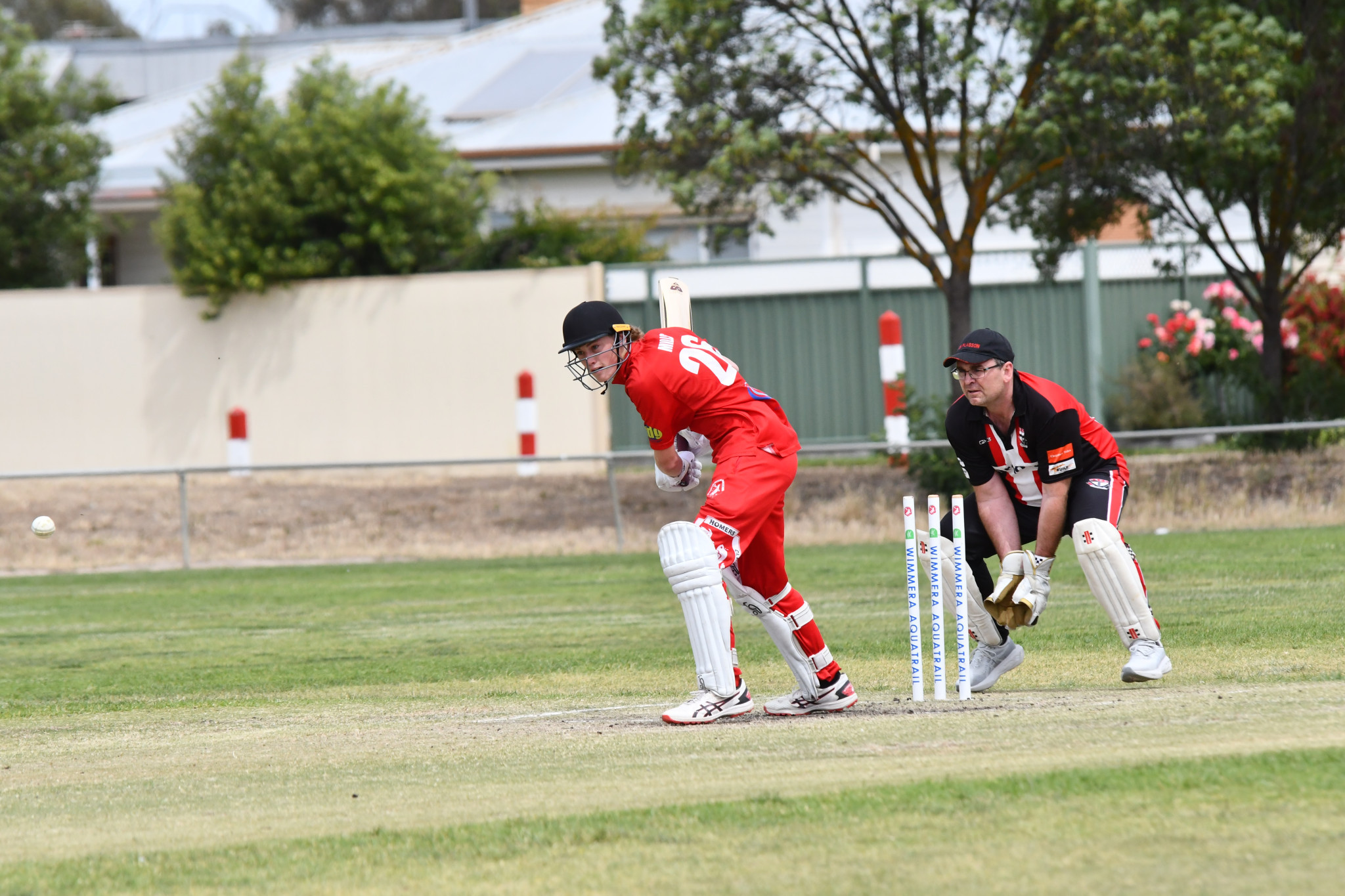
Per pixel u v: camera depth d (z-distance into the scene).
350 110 90.75
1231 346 81.19
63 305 90.69
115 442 90.69
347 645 38.56
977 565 26.19
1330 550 48.28
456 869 14.02
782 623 23.94
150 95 148.12
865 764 18.06
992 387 24.41
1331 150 64.50
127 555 65.56
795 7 63.25
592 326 23.08
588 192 102.56
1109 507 24.77
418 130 93.69
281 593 52.69
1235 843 13.24
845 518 61.88
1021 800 15.23
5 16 105.94
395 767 20.23
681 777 18.03
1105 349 85.94
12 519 69.19
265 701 29.34
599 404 86.25
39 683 33.03
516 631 40.19
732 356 87.69
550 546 63.47
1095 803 14.95
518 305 87.12
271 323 89.62
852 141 65.75
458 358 87.88
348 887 13.61
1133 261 86.12
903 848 13.78
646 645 36.41
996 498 25.58
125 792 19.39
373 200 89.25
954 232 97.06
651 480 71.00
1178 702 21.91
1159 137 61.59
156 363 90.50
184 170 93.75
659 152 65.75
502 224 102.88
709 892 12.76
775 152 62.38
